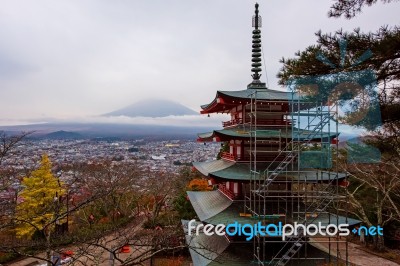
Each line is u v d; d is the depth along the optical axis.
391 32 9.75
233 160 24.80
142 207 49.12
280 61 12.48
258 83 26.80
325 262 21.22
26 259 34.03
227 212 22.56
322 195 21.94
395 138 11.77
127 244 9.29
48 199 32.34
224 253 21.92
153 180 55.19
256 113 22.94
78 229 33.72
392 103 10.80
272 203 23.34
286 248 22.39
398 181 34.50
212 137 25.41
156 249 10.44
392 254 35.16
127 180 40.44
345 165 31.77
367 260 33.41
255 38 27.84
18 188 18.03
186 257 34.44
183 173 59.34
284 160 21.72
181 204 40.22
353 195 39.97
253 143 23.78
